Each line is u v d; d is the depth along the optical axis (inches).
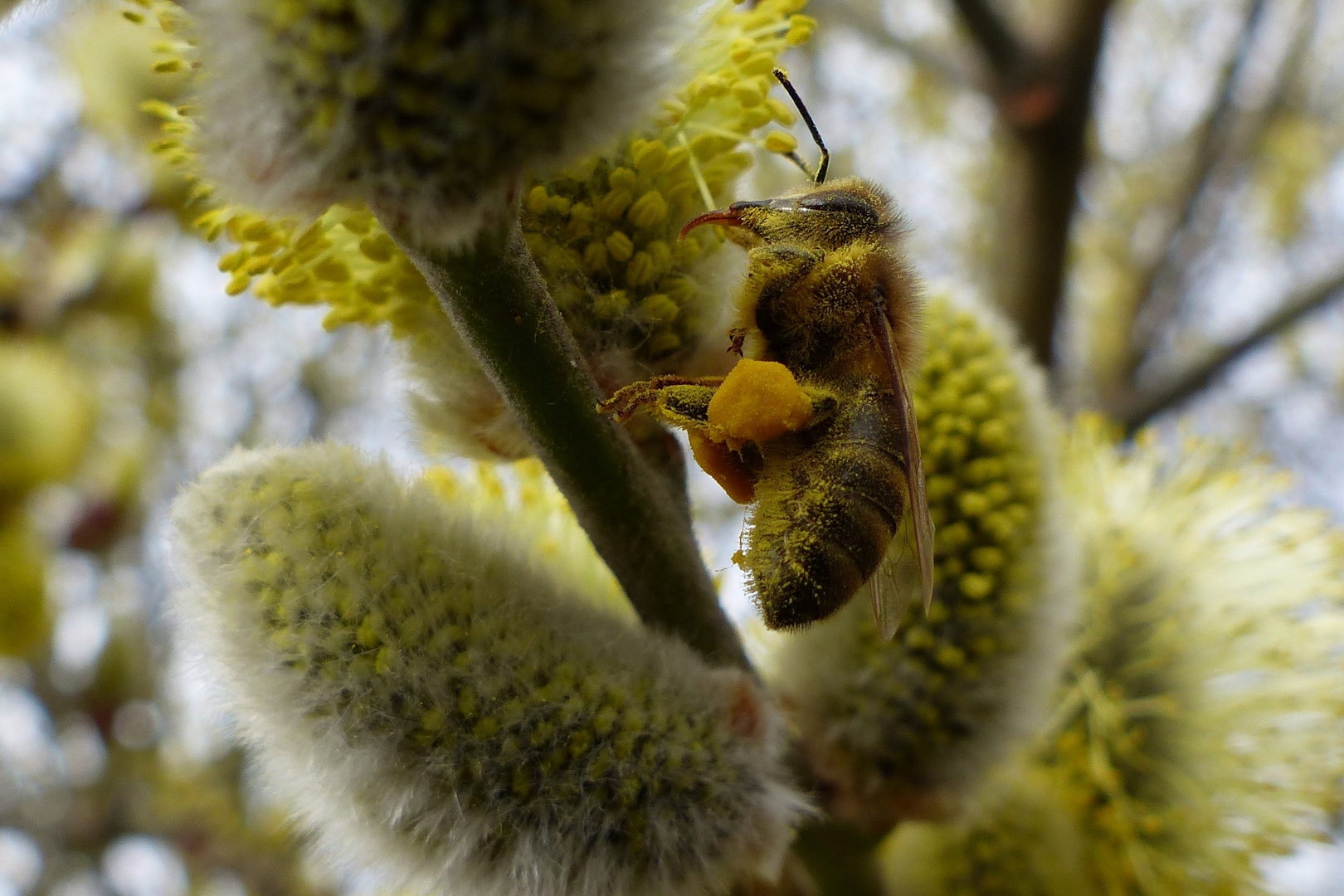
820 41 8.3
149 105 3.4
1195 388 6.5
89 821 6.8
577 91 2.9
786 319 3.5
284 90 2.9
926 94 8.6
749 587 3.4
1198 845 4.1
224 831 6.7
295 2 2.9
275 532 3.2
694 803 3.3
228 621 3.2
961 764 3.7
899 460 3.4
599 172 3.4
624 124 2.9
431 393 3.4
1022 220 5.3
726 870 3.3
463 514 3.3
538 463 3.6
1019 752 3.8
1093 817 4.0
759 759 3.3
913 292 3.5
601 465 3.3
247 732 3.3
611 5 2.9
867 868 3.7
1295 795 4.2
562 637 3.3
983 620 3.7
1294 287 6.9
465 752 3.2
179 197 7.2
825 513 3.4
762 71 3.4
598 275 3.4
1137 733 4.1
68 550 7.1
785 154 3.4
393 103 2.9
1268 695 4.2
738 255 3.5
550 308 3.1
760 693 3.4
